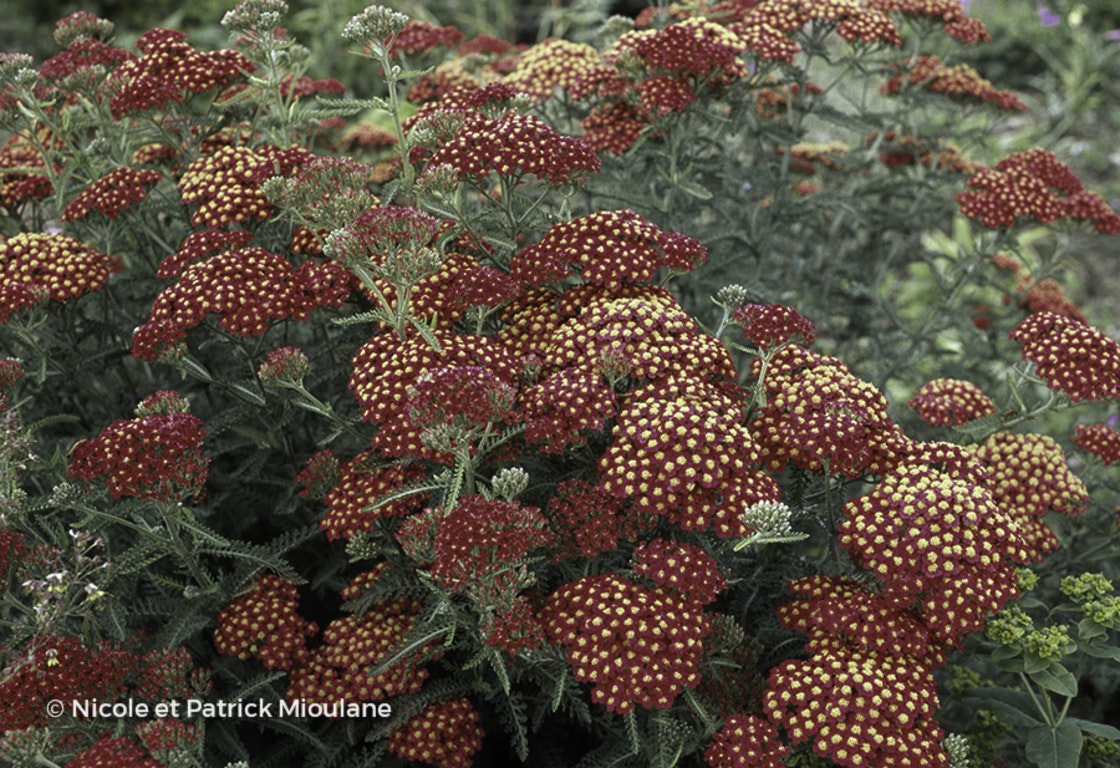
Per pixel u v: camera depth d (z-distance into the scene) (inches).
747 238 48.2
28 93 43.8
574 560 38.0
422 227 37.0
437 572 34.7
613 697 34.6
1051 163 49.0
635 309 37.9
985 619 38.3
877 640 35.4
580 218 39.5
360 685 37.3
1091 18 98.5
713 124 47.9
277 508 40.8
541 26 94.7
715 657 36.9
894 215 52.2
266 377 37.7
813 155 53.5
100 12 96.8
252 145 44.9
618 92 45.6
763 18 46.8
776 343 37.8
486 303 37.9
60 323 42.8
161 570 41.1
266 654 37.7
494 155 39.0
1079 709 44.1
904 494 36.2
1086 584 38.9
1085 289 73.4
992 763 41.0
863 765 34.4
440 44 51.4
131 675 36.7
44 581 35.2
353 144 52.1
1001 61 97.3
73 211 42.5
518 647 34.7
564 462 38.9
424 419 35.0
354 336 41.6
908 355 51.0
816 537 42.9
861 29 46.9
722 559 37.7
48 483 42.9
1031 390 56.5
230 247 40.7
